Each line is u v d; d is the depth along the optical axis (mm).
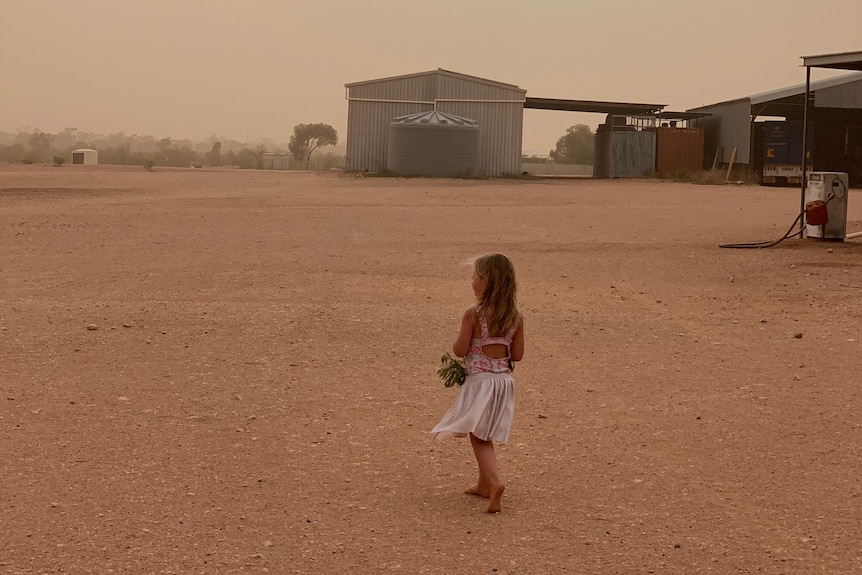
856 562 5133
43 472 6348
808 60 20797
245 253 18984
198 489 6113
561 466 6719
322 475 6445
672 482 6398
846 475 6555
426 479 6418
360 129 58125
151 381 8844
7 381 8719
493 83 57344
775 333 11531
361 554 5148
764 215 28969
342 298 13695
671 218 27953
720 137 58812
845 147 51656
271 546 5230
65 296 13523
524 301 13781
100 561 4973
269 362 9695
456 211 30000
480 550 5227
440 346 10633
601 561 5105
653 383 9125
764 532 5543
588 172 124750
